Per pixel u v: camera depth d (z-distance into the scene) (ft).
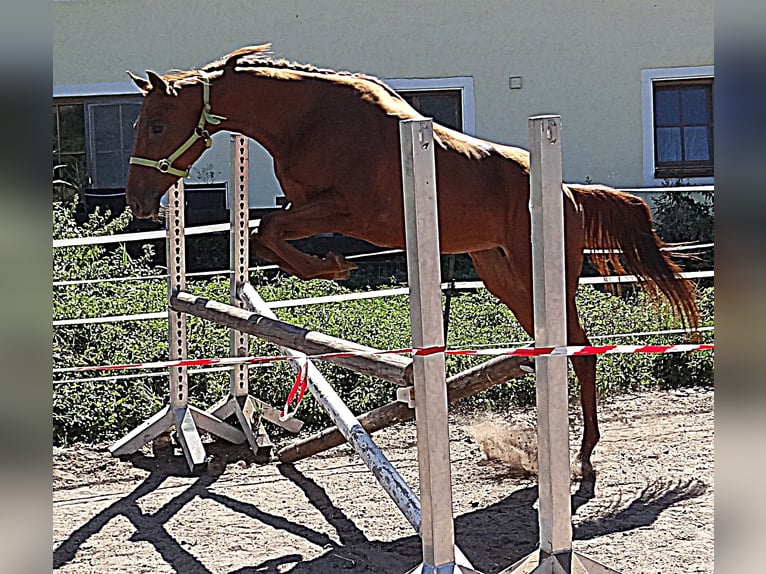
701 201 37.60
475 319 25.64
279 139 14.84
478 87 38.06
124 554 12.94
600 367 21.88
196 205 36.83
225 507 14.89
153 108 14.64
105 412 19.10
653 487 15.17
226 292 27.02
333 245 35.58
